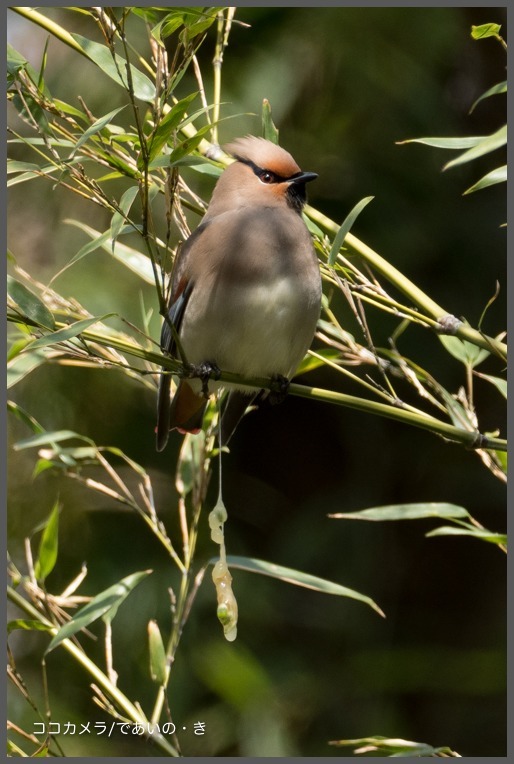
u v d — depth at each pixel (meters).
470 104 13.21
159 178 7.27
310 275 7.42
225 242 7.40
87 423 11.85
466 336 6.73
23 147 11.21
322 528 12.79
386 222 12.26
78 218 11.61
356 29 11.98
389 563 13.08
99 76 11.27
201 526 12.13
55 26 6.61
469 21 12.86
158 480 12.04
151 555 11.87
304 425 13.52
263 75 11.79
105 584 11.61
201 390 7.66
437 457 13.07
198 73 7.39
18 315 6.11
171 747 6.77
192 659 11.66
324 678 12.25
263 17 11.93
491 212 12.62
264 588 12.31
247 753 11.25
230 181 7.76
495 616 13.43
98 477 11.90
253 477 13.41
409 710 12.85
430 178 12.47
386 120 12.30
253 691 11.46
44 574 7.18
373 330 11.95
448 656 12.66
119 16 10.85
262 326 7.34
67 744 10.70
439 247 12.46
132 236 11.37
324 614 12.54
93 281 11.20
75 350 6.24
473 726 12.72
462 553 13.50
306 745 11.92
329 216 12.21
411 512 6.79
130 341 7.37
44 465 7.55
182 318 7.60
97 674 6.88
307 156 12.20
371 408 6.43
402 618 13.25
